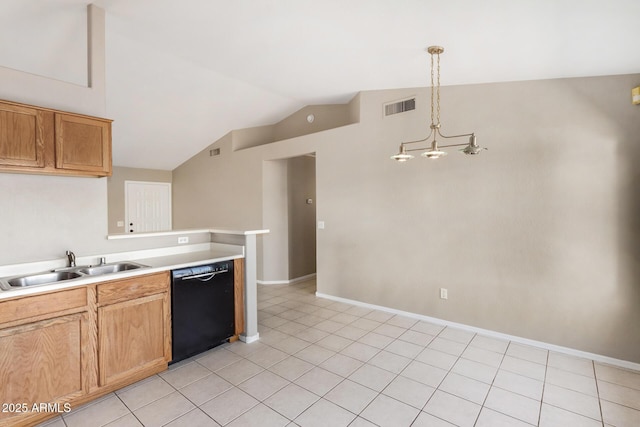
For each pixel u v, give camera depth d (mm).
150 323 2510
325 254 4691
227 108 5145
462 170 3443
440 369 2686
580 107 2828
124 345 2354
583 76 2811
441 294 3635
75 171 2420
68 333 2068
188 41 3061
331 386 2434
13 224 2324
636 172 2631
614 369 2668
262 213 5637
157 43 3160
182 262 2797
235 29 2740
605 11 1839
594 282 2809
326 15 2330
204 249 3539
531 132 3053
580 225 2850
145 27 2850
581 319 2873
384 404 2217
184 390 2369
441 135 3404
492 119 3250
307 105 5367
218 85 4352
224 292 3072
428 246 3707
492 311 3314
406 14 2170
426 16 2162
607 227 2744
